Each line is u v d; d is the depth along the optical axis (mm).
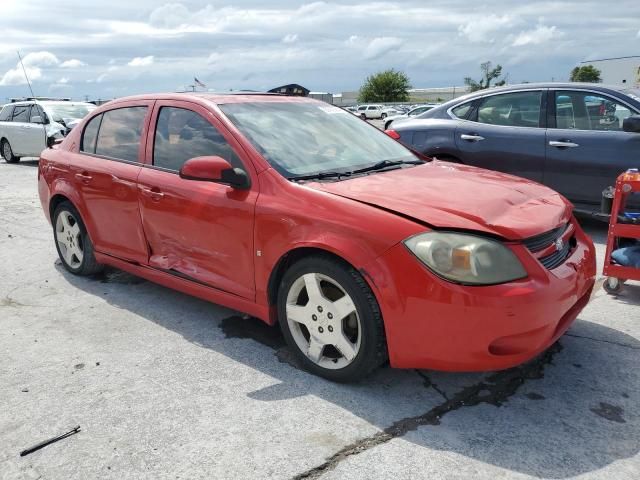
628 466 2285
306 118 3875
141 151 3938
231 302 3383
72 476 2297
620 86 5688
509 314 2436
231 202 3213
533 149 5852
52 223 4906
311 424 2600
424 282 2514
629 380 2943
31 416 2730
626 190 3795
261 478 2250
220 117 3492
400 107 55969
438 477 2236
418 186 3084
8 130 14211
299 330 3102
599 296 4066
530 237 2629
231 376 3066
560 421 2598
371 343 2723
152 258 3883
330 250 2740
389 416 2656
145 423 2645
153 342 3516
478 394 2842
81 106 14297
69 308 4121
